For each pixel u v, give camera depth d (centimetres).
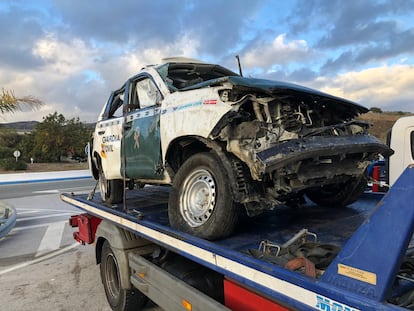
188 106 362
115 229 435
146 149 439
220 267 260
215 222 308
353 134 349
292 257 233
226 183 309
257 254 248
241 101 312
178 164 410
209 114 326
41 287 543
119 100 566
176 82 466
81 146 4228
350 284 179
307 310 194
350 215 394
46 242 813
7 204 1025
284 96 316
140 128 452
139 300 423
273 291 215
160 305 337
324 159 306
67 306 475
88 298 500
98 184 638
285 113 316
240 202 300
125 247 411
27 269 629
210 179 331
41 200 1488
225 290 271
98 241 481
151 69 470
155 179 438
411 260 216
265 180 305
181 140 384
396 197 168
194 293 289
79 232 617
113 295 448
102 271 477
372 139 349
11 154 3812
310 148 289
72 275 594
